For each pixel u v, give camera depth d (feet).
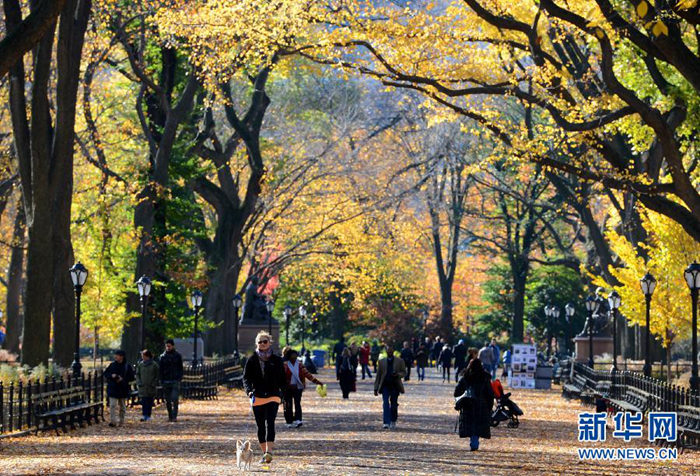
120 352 111.96
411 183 350.02
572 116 132.98
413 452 84.38
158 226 197.36
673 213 128.57
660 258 166.20
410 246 370.73
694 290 121.08
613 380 150.10
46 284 143.64
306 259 323.78
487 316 389.60
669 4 108.68
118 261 208.13
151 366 118.93
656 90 136.98
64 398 108.68
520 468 74.95
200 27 139.64
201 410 140.15
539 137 137.59
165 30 147.64
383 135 358.23
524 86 196.24
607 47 115.65
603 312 275.18
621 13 121.80
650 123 118.83
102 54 190.90
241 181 350.84
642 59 133.28
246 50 143.13
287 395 109.70
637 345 235.20
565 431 113.39
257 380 72.43
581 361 237.66
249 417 126.62
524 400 176.65
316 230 309.63
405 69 135.44
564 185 243.19
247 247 270.46
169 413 119.03
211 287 252.42
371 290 328.70
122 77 245.65
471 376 87.51
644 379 128.57
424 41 133.39
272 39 134.72
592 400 161.79
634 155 160.45
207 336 255.91
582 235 359.05
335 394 179.73
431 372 295.28
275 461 74.02
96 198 230.27
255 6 136.15
